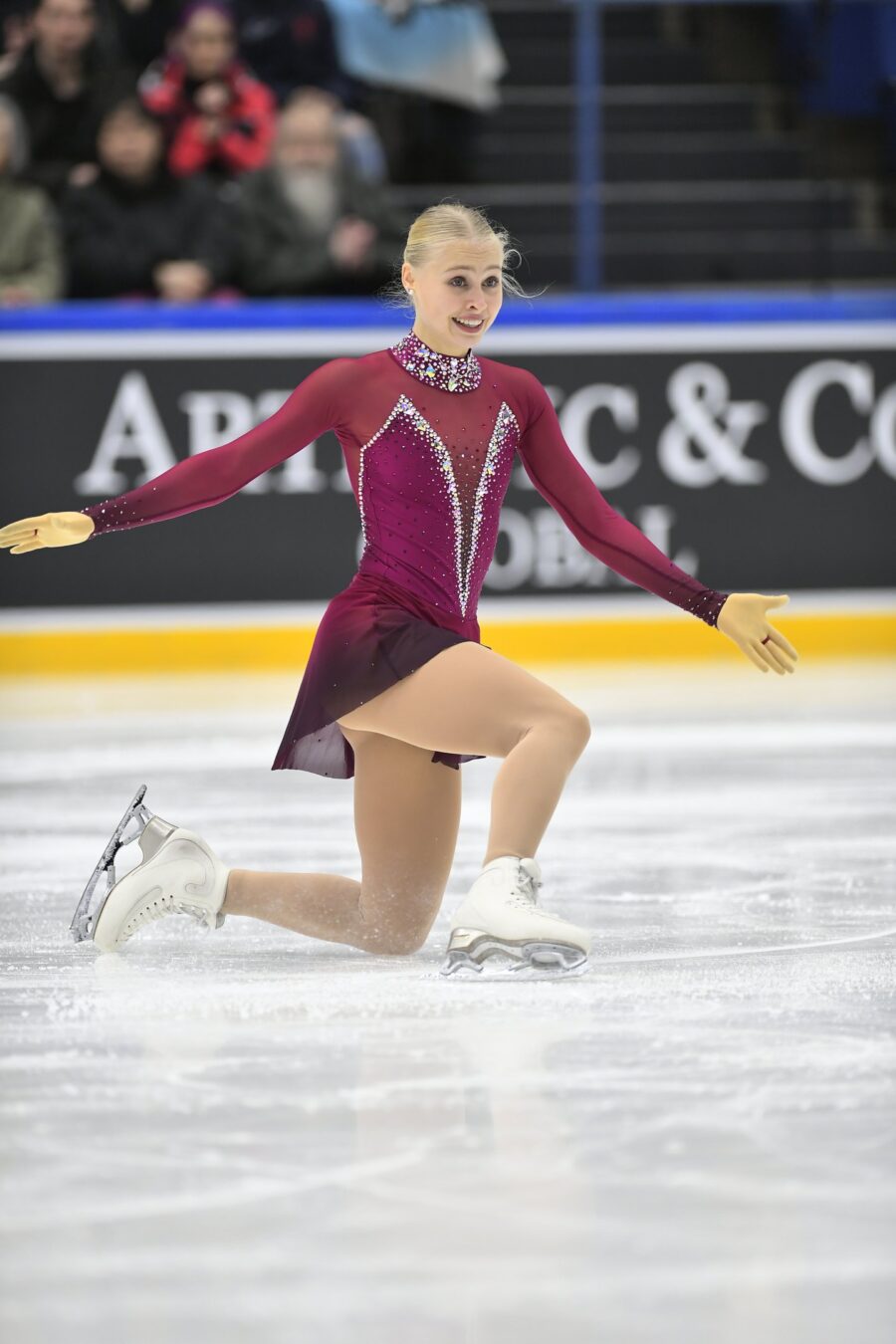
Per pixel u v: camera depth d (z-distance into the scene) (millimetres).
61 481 28906
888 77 34969
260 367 29312
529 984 9555
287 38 31875
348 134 30719
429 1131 6910
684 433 30250
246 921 11742
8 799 16594
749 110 34938
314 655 10578
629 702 24391
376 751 10391
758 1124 6980
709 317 30219
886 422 30672
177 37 30656
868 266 34031
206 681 27609
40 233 29703
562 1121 7027
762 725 22031
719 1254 5676
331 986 9586
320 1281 5480
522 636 29688
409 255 10656
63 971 10023
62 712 23594
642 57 35219
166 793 16953
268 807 16141
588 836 14570
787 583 30547
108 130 29766
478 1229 5891
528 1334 5109
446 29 32625
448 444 10602
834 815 15562
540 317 29891
